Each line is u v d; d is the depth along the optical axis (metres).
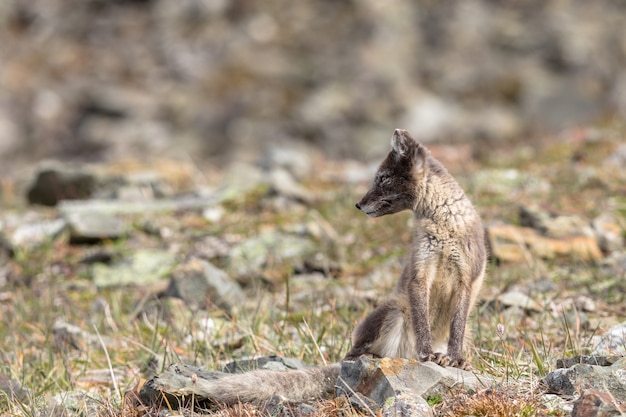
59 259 18.05
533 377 9.27
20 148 49.16
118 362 12.04
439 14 58.66
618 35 55.53
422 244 9.98
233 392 9.14
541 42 55.38
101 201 21.72
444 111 50.06
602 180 19.67
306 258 16.83
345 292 14.54
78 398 10.25
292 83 53.69
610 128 26.77
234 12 60.12
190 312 13.58
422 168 10.04
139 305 14.31
